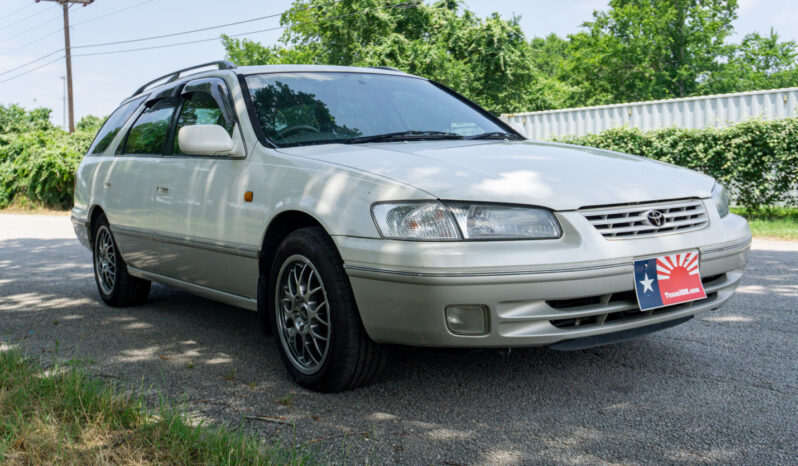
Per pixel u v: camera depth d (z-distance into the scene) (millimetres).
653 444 2479
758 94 12617
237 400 3043
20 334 4395
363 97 4055
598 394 3016
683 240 2969
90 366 3607
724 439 2504
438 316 2670
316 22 38719
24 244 10031
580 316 2762
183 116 4371
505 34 36406
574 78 43031
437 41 37719
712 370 3305
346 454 2432
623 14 40219
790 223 10047
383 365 3082
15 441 2363
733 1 40094
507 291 2637
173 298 5566
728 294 3277
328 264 2971
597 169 3135
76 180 5895
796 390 2998
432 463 2359
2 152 20062
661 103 13867
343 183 2984
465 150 3355
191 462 2236
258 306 3477
